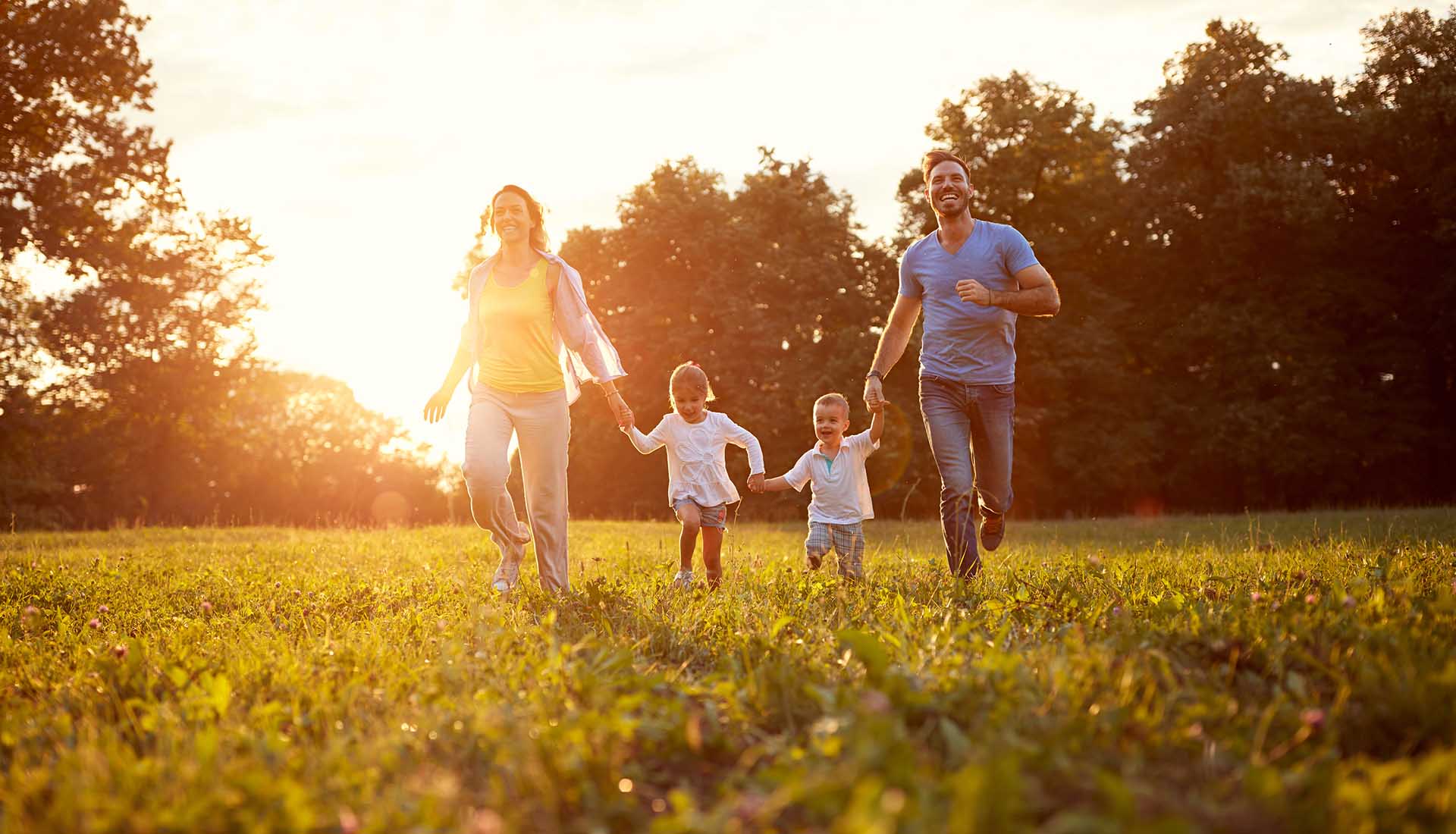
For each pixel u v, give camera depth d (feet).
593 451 107.55
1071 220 106.93
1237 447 99.25
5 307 81.30
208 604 15.65
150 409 85.76
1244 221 98.68
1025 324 101.09
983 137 104.27
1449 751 6.77
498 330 17.67
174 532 46.85
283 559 28.66
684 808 6.04
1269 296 103.45
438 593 17.84
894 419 98.12
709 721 8.17
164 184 82.64
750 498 102.58
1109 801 5.82
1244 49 106.22
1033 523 58.13
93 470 126.31
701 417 21.43
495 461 17.34
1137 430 102.37
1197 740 7.24
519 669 9.59
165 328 84.12
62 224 77.15
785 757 6.82
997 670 8.36
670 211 107.86
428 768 7.04
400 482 195.83
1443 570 15.65
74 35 76.69
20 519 104.83
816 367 104.42
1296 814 5.68
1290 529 37.52
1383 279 104.42
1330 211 97.45
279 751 7.30
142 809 6.36
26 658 12.32
